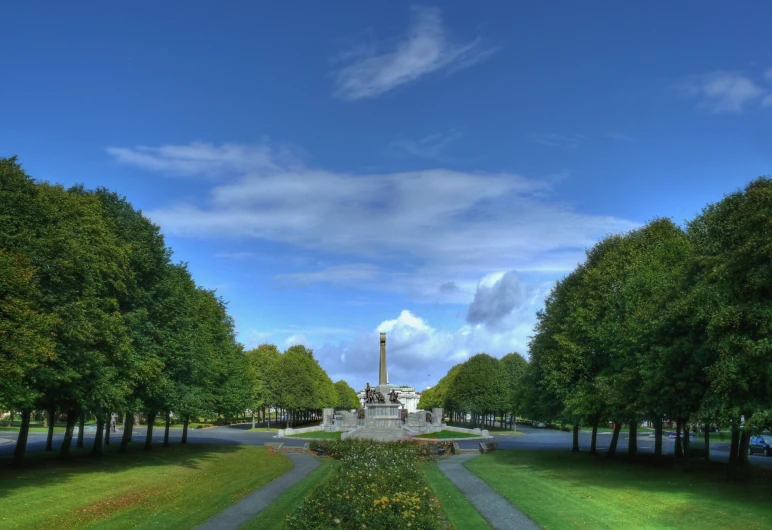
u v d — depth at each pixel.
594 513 30.55
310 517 21.61
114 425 104.44
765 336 30.88
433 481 45.59
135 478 41.25
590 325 52.81
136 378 45.81
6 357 31.30
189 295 65.88
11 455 53.28
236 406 77.00
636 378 42.69
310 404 133.12
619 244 58.81
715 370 32.12
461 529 27.95
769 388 30.69
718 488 36.62
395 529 20.39
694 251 40.50
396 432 106.88
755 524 26.44
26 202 37.19
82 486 36.34
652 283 45.53
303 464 59.38
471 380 140.75
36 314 33.31
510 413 142.12
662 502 32.50
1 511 28.00
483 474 49.34
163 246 54.12
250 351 136.50
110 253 41.38
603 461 55.88
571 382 54.62
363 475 29.27
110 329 39.81
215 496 37.38
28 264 34.19
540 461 57.50
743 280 32.25
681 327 38.22
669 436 110.38
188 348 55.66
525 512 31.67
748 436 45.78
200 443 79.75
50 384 36.75
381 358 137.12
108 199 51.81
